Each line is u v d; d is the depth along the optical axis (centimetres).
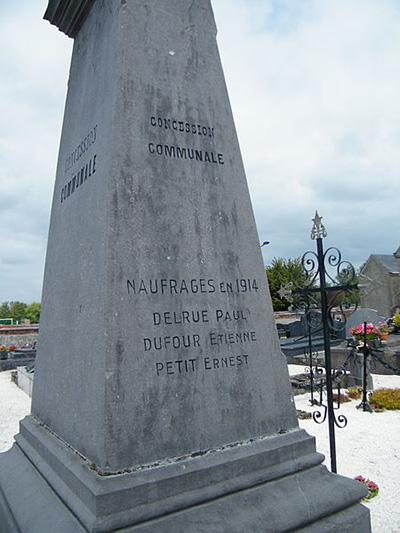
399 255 2195
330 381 368
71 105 322
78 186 274
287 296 539
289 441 239
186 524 183
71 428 225
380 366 948
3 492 241
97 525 168
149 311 212
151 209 227
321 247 388
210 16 290
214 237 248
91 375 208
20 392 940
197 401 218
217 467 207
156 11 262
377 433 520
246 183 273
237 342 241
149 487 186
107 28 267
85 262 236
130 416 195
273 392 249
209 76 275
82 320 229
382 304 2162
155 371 207
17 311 5794
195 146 255
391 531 297
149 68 248
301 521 201
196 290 232
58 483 209
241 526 189
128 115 233
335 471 359
